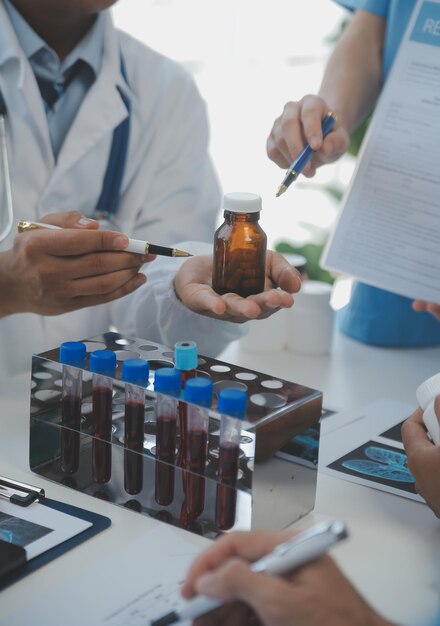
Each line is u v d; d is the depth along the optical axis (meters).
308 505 0.85
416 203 1.22
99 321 1.50
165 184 1.51
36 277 0.98
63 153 1.37
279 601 0.52
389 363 1.37
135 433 0.84
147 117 1.47
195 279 1.08
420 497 0.90
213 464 0.81
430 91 1.21
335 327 1.55
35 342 1.41
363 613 0.54
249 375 0.86
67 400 0.88
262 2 3.21
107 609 0.67
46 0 1.29
